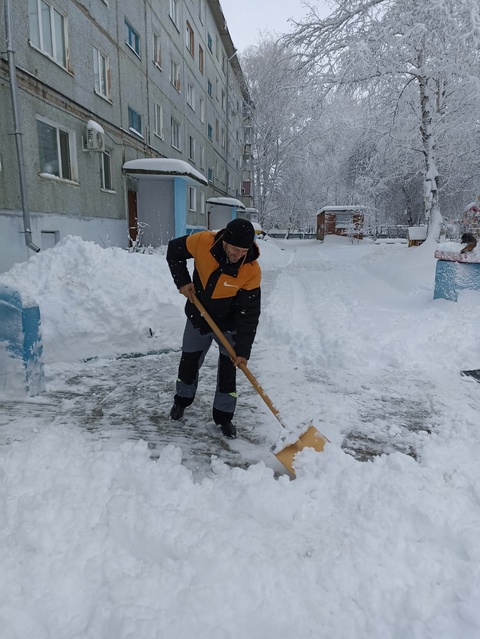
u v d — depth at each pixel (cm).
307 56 1249
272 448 233
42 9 819
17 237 743
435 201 1243
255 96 3241
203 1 2148
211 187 2473
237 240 226
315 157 3250
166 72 1590
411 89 1327
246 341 253
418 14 1054
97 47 1039
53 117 850
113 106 1138
